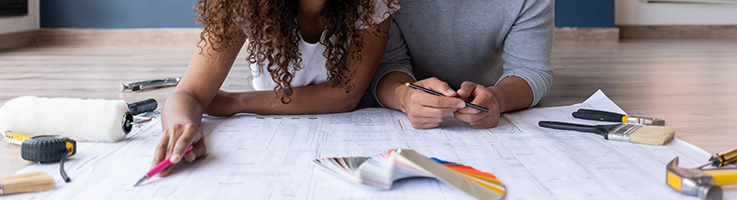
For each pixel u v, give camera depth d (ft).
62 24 14.06
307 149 2.86
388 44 4.32
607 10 14.87
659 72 7.23
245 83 6.35
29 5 13.50
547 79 4.16
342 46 3.56
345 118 3.70
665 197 2.09
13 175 2.26
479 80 4.93
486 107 3.22
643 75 6.89
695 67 7.89
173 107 3.13
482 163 2.57
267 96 3.80
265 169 2.49
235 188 2.24
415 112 3.24
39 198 2.13
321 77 4.08
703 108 4.29
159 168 2.33
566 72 7.37
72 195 2.16
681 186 2.10
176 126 2.59
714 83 5.95
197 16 3.49
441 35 4.31
